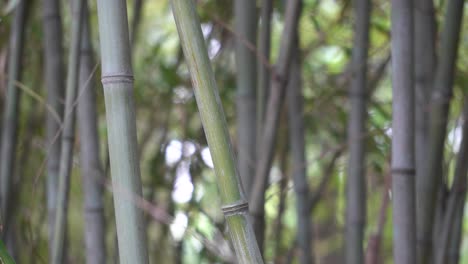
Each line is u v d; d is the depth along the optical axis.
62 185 2.12
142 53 3.97
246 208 1.54
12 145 2.35
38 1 3.02
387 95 3.67
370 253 2.50
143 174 3.60
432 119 2.23
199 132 3.16
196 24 1.54
